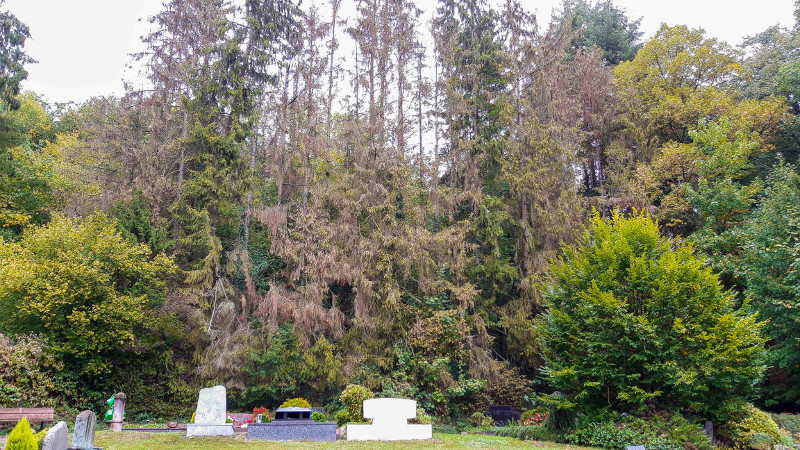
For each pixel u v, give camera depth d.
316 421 15.05
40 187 26.41
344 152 26.95
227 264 23.22
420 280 23.33
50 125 38.78
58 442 8.63
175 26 26.89
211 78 24.64
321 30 26.72
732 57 29.70
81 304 19.34
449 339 22.48
